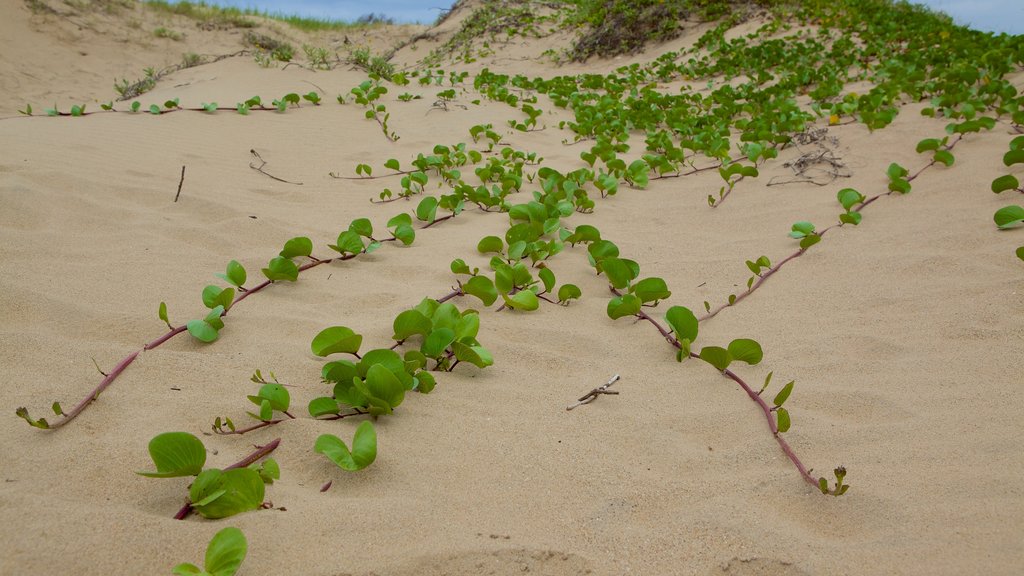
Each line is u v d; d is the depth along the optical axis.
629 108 7.18
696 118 6.14
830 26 9.52
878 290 2.68
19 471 1.45
